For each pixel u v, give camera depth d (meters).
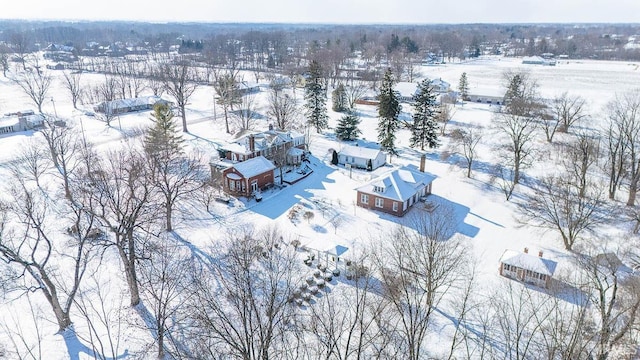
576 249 45.91
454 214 55.00
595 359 29.70
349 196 60.94
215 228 50.47
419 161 75.75
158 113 71.12
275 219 53.28
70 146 76.44
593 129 89.19
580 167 61.19
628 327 29.17
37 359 30.56
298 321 33.00
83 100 127.19
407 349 30.88
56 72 184.62
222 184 61.16
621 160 57.66
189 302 34.78
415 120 82.50
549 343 31.80
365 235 49.19
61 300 36.88
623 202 57.19
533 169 69.69
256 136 73.62
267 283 38.25
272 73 175.12
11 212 51.56
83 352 31.48
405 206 54.97
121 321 34.31
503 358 31.02
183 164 69.38
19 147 78.50
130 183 42.50
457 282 40.31
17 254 32.31
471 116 107.06
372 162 71.44
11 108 115.94
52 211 52.53
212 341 30.80
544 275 39.47
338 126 89.31
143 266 36.41
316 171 71.31
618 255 44.50
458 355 31.56
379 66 192.88
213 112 111.00
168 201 48.06
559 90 142.12
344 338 32.16
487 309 36.69
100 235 47.41
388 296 34.19
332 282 40.44
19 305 36.31
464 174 68.69
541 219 52.97
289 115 97.50
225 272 39.69
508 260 41.22
